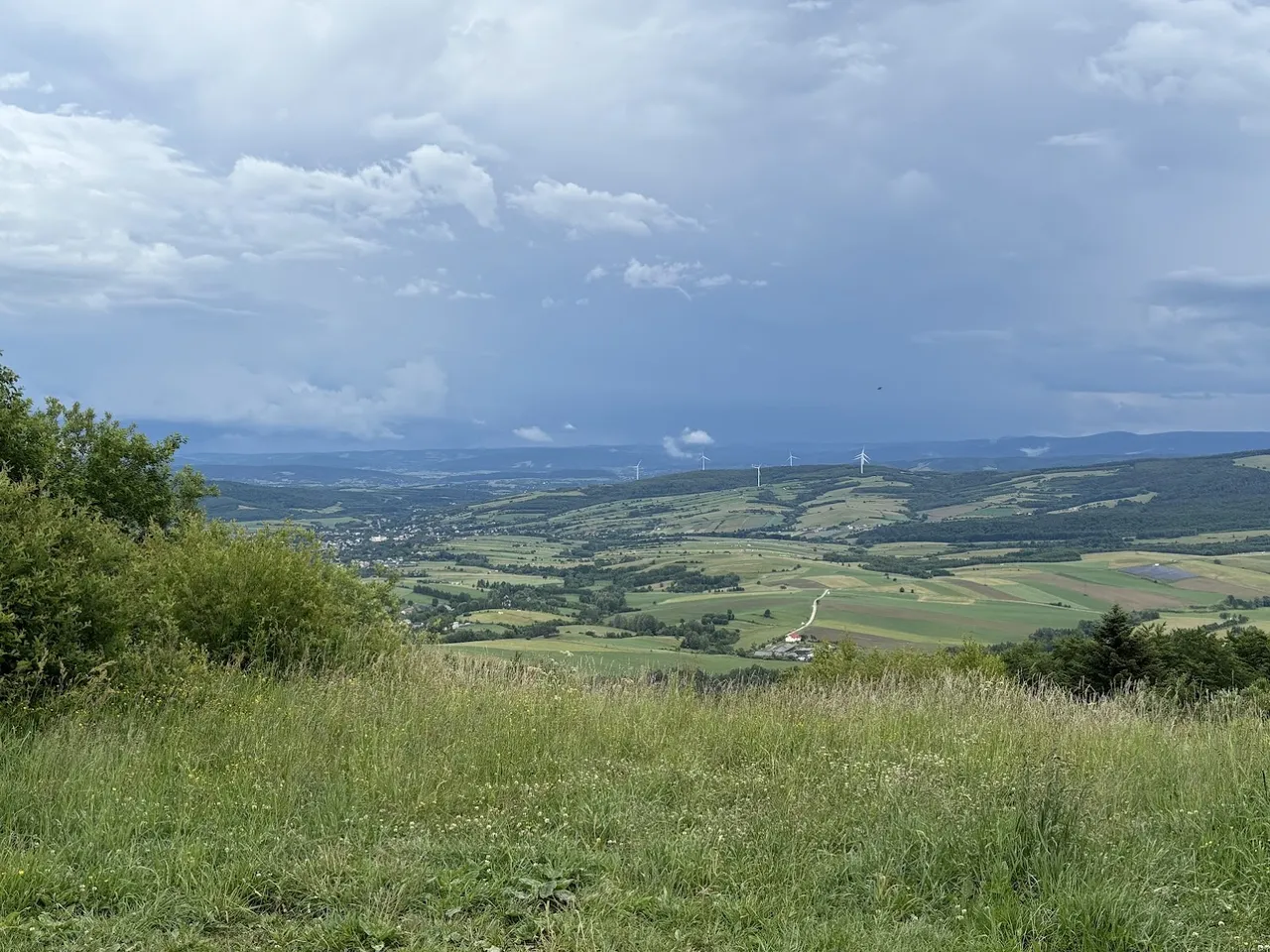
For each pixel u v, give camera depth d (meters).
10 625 6.91
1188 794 5.62
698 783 5.92
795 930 3.92
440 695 8.25
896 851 4.76
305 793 5.56
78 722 6.48
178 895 4.16
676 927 4.03
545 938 3.86
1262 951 3.88
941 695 9.57
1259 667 30.16
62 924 3.84
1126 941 3.90
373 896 4.18
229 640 9.70
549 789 5.68
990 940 3.89
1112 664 28.97
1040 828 4.80
